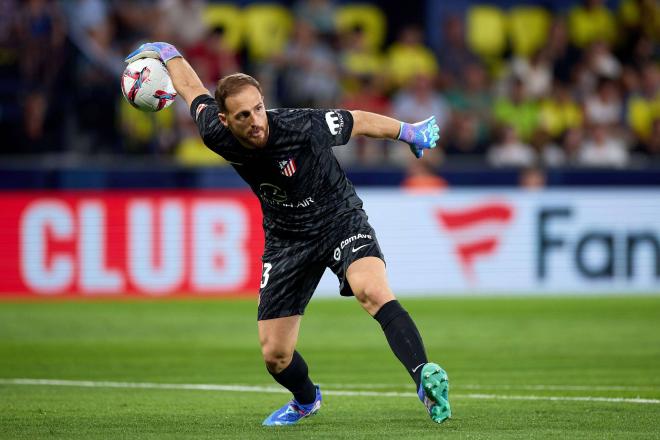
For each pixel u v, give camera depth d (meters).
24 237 51.56
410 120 65.38
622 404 24.22
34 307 48.72
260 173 19.50
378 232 54.16
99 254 51.94
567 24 72.06
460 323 43.56
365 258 19.42
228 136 19.36
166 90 22.34
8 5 60.47
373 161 59.84
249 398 25.88
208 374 30.75
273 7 68.12
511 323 43.53
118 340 38.94
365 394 26.45
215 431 20.39
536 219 55.19
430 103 65.75
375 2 71.12
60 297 51.75
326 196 19.83
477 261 54.97
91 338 39.44
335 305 51.03
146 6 63.69
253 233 52.50
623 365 32.12
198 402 25.11
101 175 51.94
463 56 69.25
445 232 54.78
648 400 24.89
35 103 58.69
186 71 21.58
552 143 66.81
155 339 39.19
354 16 70.81
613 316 45.75
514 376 29.78
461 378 29.39
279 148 19.17
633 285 55.88
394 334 18.55
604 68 69.88
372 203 54.16
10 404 24.69
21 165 52.41
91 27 61.28
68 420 22.05
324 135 19.42
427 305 50.16
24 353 35.66
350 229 19.77
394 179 55.34
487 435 19.58
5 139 59.28
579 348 36.28
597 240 55.53
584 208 55.44
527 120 66.38
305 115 19.48
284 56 64.75
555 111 67.12
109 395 26.42
